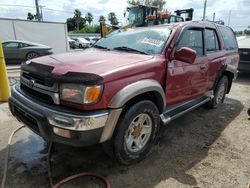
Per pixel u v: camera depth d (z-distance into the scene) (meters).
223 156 3.22
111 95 2.47
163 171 2.86
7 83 5.20
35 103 2.63
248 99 6.07
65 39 18.02
